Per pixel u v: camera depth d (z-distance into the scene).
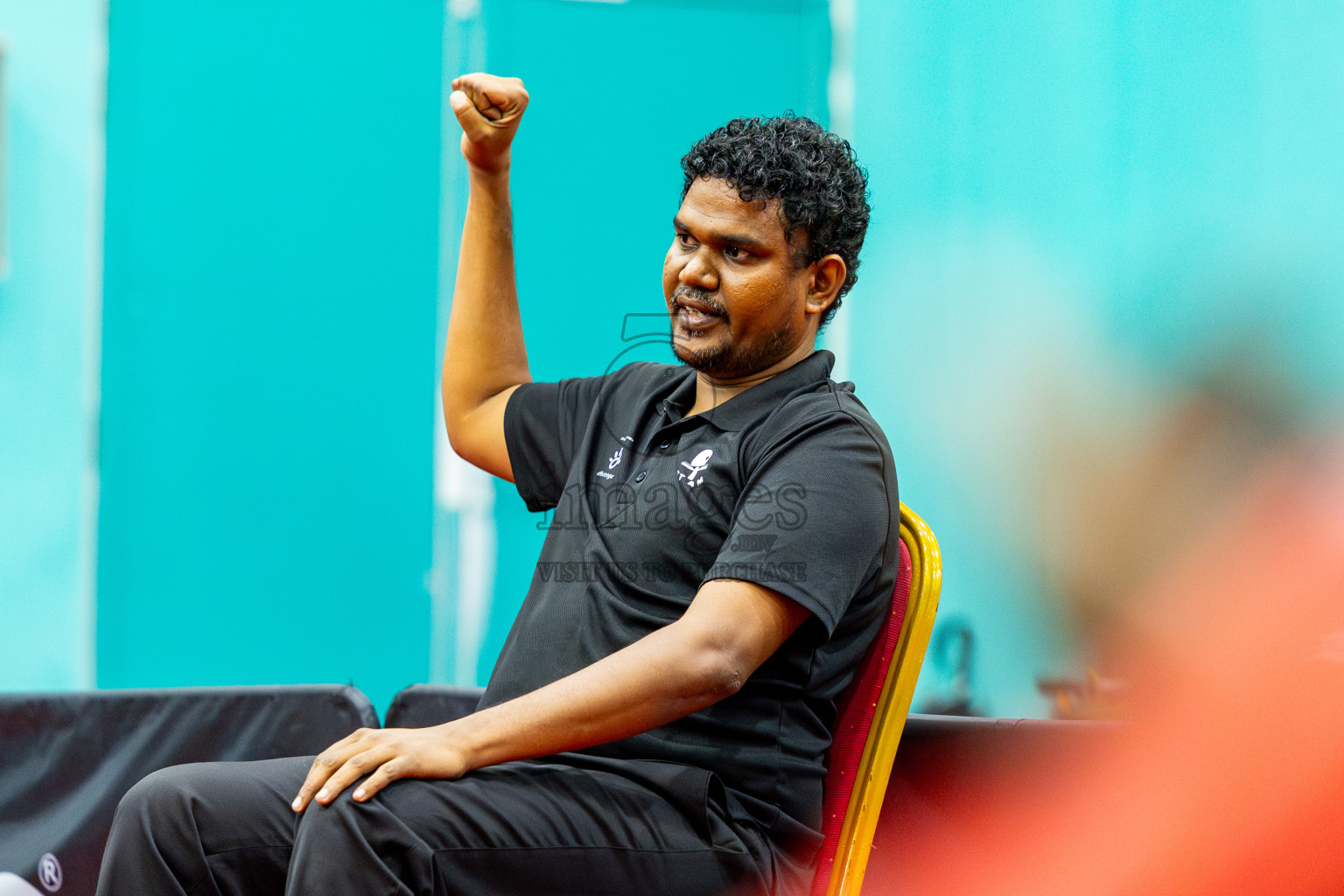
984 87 5.16
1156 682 3.15
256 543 5.59
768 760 2.13
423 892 1.79
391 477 5.67
